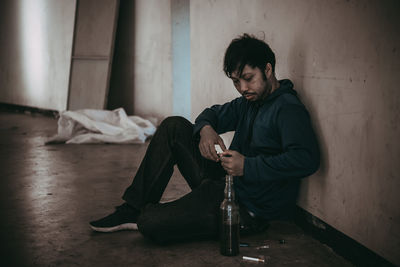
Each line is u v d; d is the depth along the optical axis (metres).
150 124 5.78
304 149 1.91
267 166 1.91
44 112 9.02
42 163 4.23
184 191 3.18
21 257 2.05
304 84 2.25
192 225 2.05
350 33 1.84
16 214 2.69
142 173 2.24
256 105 2.16
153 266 1.93
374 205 1.74
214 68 3.80
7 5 10.21
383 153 1.67
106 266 1.95
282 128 1.96
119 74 7.38
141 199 2.23
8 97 10.45
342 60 1.90
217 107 2.44
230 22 3.37
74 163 4.22
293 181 2.16
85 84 7.25
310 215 2.26
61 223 2.52
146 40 6.63
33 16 9.21
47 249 2.14
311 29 2.15
